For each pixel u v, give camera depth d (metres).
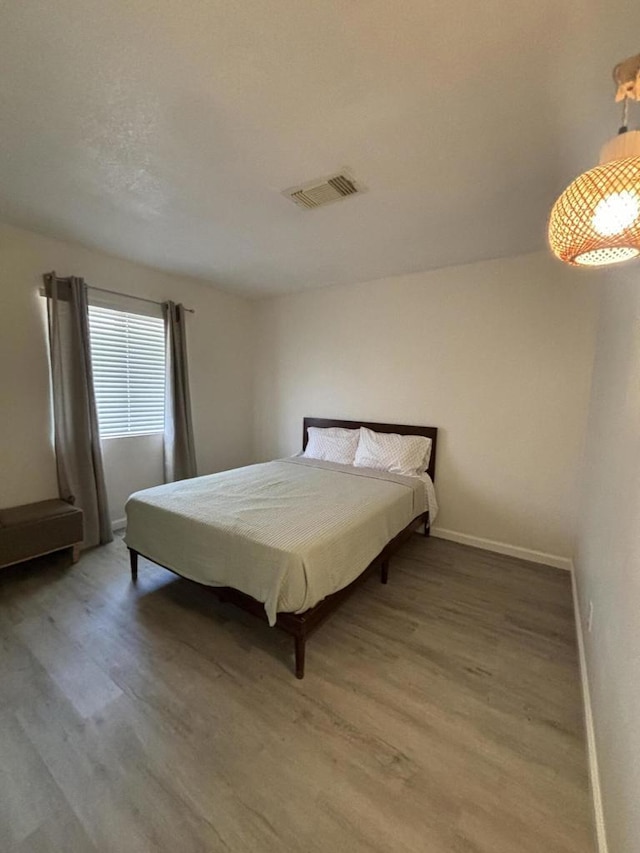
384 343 3.60
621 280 1.75
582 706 1.60
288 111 1.42
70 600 2.29
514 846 1.10
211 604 2.27
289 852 1.08
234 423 4.43
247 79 1.27
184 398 3.69
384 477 3.06
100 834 1.11
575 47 1.12
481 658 1.88
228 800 1.21
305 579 1.72
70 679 1.69
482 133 1.53
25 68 1.24
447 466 3.33
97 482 3.04
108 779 1.27
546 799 1.23
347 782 1.27
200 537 2.04
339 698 1.62
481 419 3.14
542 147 1.61
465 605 2.33
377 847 1.09
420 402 3.44
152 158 1.73
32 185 1.98
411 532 2.89
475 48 1.14
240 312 4.38
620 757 1.00
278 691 1.65
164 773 1.29
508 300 2.96
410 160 1.72
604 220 0.81
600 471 1.89
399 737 1.44
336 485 2.79
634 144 0.83
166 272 3.49
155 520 2.28
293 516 2.12
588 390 2.69
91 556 2.87
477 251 2.82
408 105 1.38
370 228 2.45
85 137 1.59
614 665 1.18
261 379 4.54
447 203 2.11
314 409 4.14
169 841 1.10
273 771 1.30
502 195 2.02
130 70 1.24
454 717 1.54
